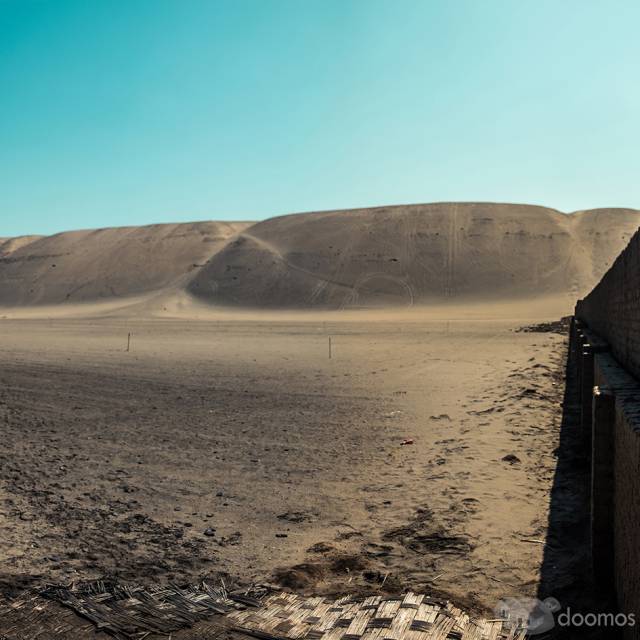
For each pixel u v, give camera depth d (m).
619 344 9.56
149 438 13.54
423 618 5.55
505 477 9.86
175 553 7.40
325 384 21.39
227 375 24.19
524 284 112.94
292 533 7.99
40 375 24.56
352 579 6.61
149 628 5.67
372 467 10.95
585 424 10.70
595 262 118.88
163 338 49.31
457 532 7.68
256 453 12.13
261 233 147.00
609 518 5.80
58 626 5.74
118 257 153.75
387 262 123.06
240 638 5.47
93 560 7.20
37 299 144.12
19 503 9.21
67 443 13.13
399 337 46.47
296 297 117.31
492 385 20.09
